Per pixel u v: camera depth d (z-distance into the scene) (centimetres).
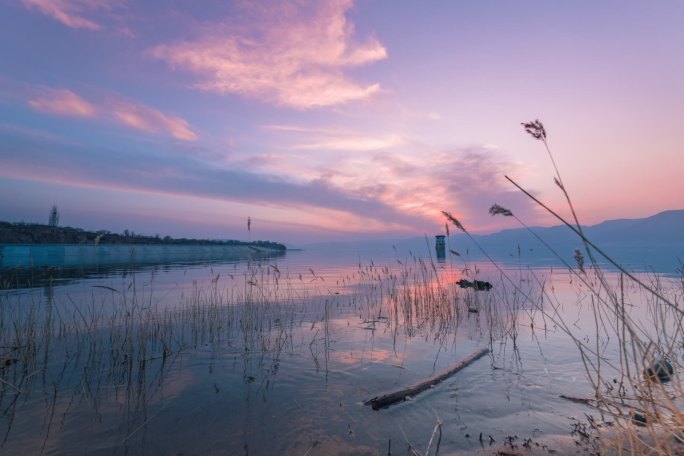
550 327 816
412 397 441
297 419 386
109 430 363
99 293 1298
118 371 544
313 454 319
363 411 405
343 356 624
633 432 250
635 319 816
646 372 230
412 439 342
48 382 495
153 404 426
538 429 353
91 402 431
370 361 594
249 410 411
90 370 546
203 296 1318
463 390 460
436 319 956
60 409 410
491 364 566
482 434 347
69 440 342
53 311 952
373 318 973
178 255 5138
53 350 646
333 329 840
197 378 516
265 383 496
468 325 873
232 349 670
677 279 1284
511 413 392
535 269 2431
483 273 2241
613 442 271
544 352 627
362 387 479
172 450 325
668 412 315
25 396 447
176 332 797
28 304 1034
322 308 1120
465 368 547
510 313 1001
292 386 484
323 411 406
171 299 1224
